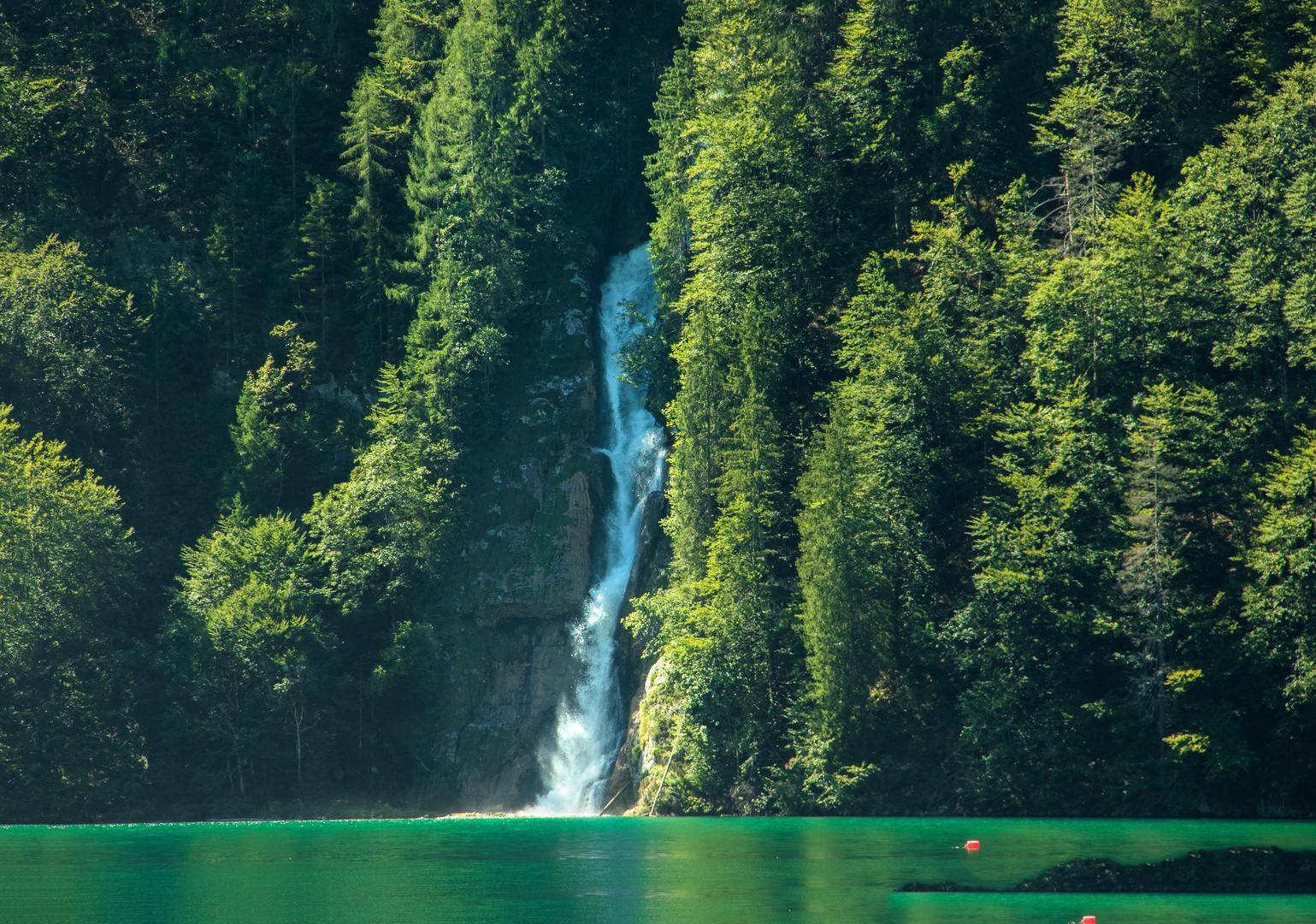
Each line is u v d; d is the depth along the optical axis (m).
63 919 32.91
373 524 88.19
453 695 84.94
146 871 43.62
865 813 63.25
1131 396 67.38
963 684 66.81
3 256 90.38
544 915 32.97
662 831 58.06
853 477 67.44
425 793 82.50
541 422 92.50
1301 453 59.38
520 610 86.81
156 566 85.44
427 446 89.06
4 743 72.06
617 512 91.75
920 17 84.50
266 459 88.44
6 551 74.75
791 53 87.31
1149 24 79.38
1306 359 63.34
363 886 38.91
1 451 77.69
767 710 68.25
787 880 39.75
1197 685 59.72
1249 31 77.69
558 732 83.88
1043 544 63.16
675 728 71.94
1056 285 68.81
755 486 71.81
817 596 65.62
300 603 80.56
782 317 78.56
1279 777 59.03
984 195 83.00
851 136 83.06
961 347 71.88
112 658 77.00
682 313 88.44
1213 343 67.50
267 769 79.69
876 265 76.38
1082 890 38.19
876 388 71.12
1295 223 65.12
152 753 78.62
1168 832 51.22
